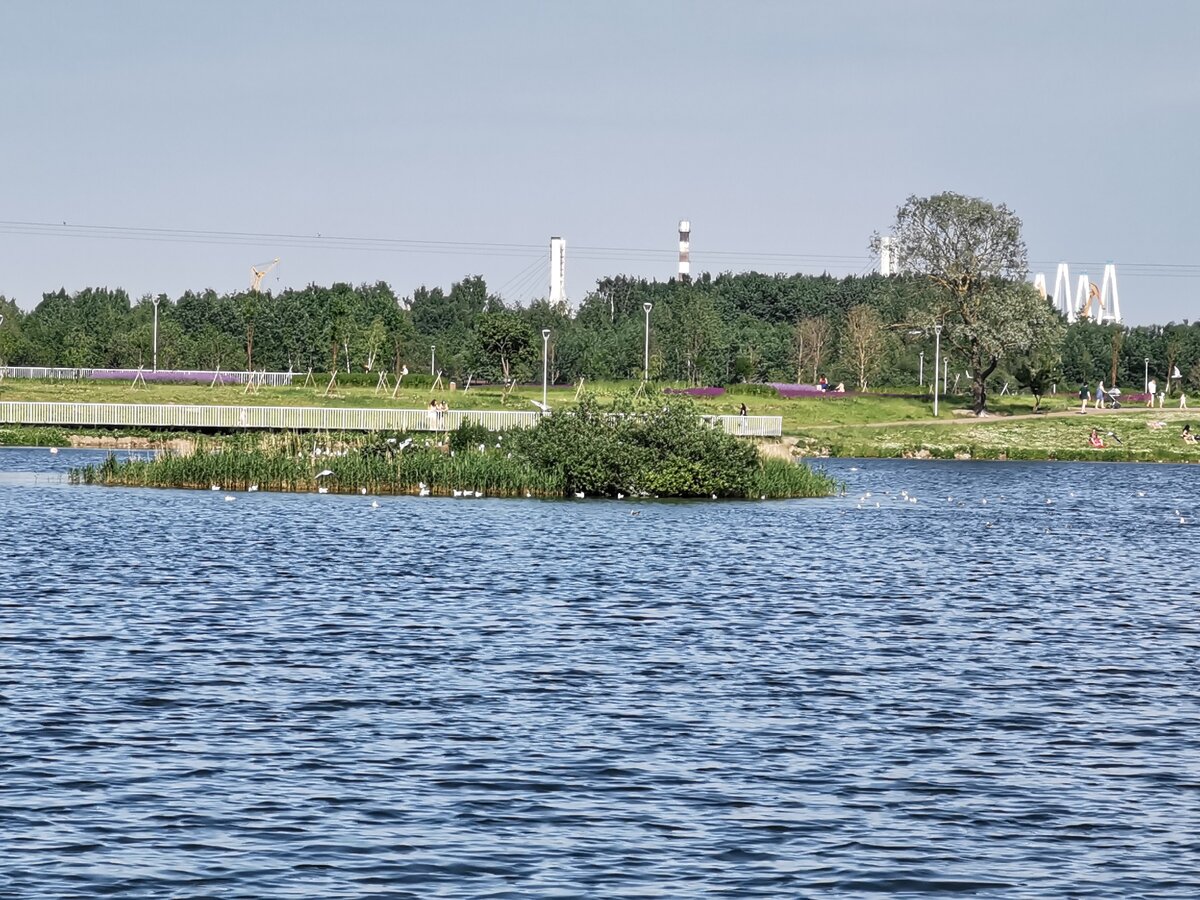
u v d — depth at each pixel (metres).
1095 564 121.62
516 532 136.00
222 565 108.69
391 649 76.19
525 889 42.00
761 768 54.25
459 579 103.75
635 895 41.69
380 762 54.25
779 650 78.06
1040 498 197.75
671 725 60.59
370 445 185.75
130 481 180.88
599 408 183.62
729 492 182.38
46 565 106.69
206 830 46.38
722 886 42.41
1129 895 42.16
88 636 77.81
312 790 50.69
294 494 174.62
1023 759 56.00
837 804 50.06
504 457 181.50
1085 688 69.19
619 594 98.00
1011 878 43.31
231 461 180.00
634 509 162.75
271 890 41.62
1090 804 50.41
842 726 60.91
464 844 45.53
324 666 71.44
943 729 60.62
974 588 104.88
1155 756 56.66
